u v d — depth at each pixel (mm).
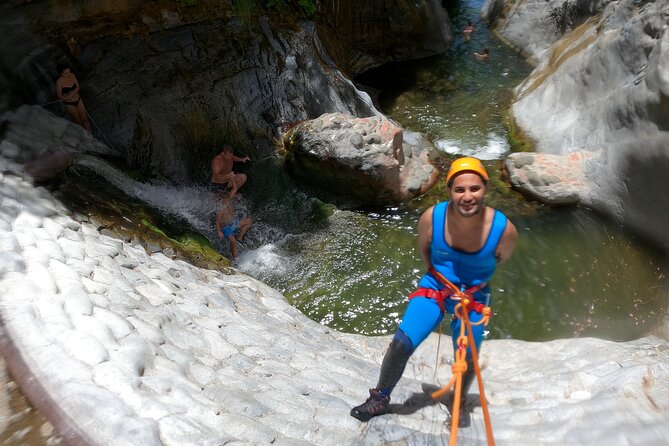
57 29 8312
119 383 3455
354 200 9000
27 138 7172
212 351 4562
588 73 9594
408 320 3793
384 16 12883
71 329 3840
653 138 7566
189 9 9383
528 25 13508
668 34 7719
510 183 8961
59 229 5562
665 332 6262
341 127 8891
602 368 4922
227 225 8000
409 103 11961
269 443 3381
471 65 13172
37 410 3275
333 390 4449
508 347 6078
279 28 10375
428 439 3830
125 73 8852
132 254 6102
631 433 3770
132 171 8180
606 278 7367
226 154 8727
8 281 4203
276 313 6180
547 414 4211
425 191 9086
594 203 8320
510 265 7590
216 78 9477
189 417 3426
